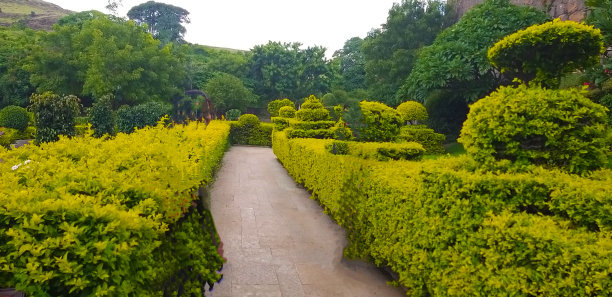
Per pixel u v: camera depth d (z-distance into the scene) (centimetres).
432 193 358
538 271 236
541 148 376
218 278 330
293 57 4997
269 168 1360
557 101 371
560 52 763
